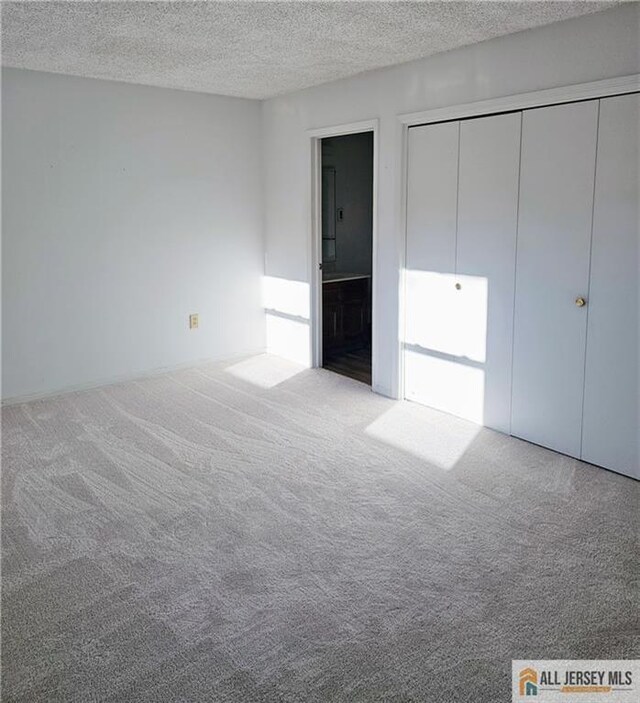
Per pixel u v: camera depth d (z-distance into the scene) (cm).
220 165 558
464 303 424
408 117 431
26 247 466
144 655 220
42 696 203
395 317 474
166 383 530
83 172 483
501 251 393
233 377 545
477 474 356
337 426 431
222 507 323
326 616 239
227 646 224
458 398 443
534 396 390
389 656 218
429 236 440
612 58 320
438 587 255
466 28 347
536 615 238
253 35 357
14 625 236
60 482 351
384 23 336
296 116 534
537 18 331
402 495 333
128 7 307
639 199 320
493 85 376
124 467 370
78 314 499
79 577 265
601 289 344
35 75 449
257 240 598
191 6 306
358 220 693
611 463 356
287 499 330
